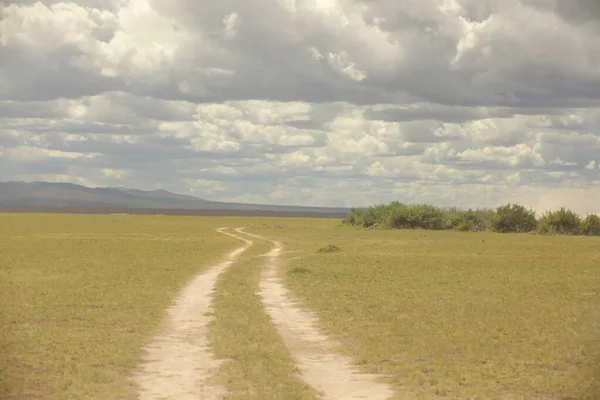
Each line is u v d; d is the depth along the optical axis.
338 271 42.53
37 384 15.40
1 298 29.45
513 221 103.81
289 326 23.58
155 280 36.94
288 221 175.88
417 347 19.67
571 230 98.31
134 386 15.43
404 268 44.72
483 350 19.27
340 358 18.64
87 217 177.25
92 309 26.64
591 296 31.62
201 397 14.50
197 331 22.31
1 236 80.38
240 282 35.66
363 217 124.06
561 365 17.56
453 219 112.25
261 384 15.44
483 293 32.53
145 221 151.62
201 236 88.94
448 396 14.80
